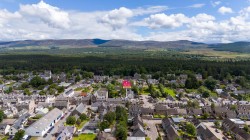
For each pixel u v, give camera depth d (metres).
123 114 191.75
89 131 170.00
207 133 157.88
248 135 153.88
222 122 190.38
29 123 189.38
